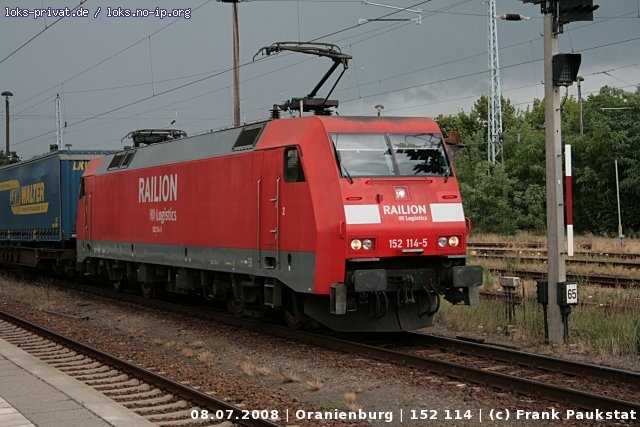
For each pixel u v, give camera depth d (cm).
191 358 1230
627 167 4466
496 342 1266
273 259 1323
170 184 1720
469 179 5122
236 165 1435
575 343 1206
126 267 2083
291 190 1261
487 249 3086
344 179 1192
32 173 2775
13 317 1655
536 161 4847
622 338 1164
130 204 1948
